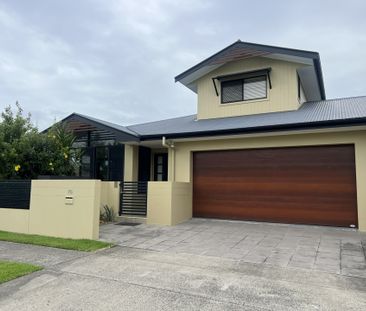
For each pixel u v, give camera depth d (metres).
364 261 5.91
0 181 9.48
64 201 8.31
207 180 11.41
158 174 13.98
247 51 12.34
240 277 5.04
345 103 12.05
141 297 4.23
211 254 6.51
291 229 9.20
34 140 10.87
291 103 11.95
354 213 9.12
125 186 11.37
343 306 3.96
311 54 11.38
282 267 5.58
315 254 6.44
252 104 12.58
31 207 8.80
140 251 6.78
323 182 9.58
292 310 3.84
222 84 13.37
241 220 10.70
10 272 5.16
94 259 6.11
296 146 9.95
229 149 11.02
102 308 3.90
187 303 4.03
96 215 8.04
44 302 4.07
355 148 9.09
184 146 11.70
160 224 10.16
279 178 10.22
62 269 5.46
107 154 13.32
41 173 11.00
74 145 13.95
